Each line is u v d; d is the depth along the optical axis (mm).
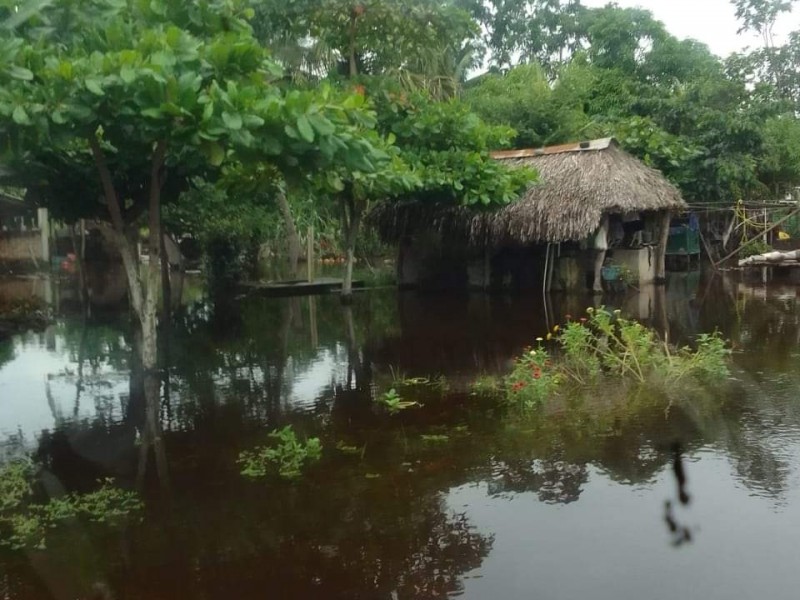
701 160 19391
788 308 11570
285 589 3414
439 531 3945
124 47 6312
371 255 22609
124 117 6055
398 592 3348
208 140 5781
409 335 10156
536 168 14320
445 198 13695
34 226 20000
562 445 5238
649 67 23953
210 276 17250
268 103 5848
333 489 4570
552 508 4184
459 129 12852
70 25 6727
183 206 14531
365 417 6152
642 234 15312
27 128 5914
